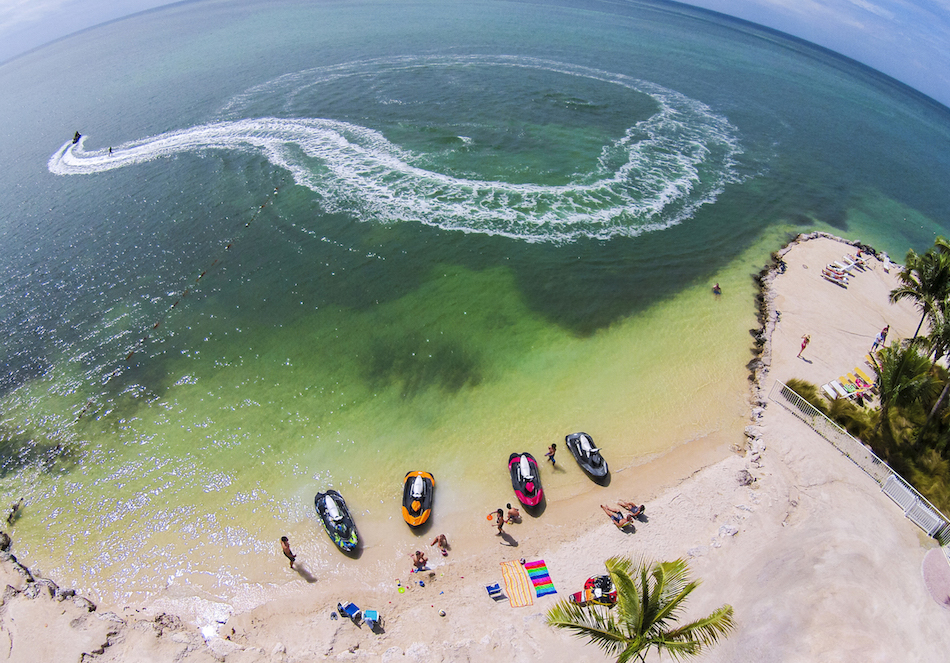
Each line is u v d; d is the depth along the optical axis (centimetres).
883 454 2705
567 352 3528
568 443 2884
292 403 3197
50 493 2752
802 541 2353
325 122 6388
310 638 2148
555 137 6222
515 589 2277
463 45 9450
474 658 2031
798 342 3541
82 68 10000
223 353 3544
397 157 5691
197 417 3127
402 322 3756
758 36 14450
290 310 3875
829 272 4212
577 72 8381
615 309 3903
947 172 6619
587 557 2398
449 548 2473
